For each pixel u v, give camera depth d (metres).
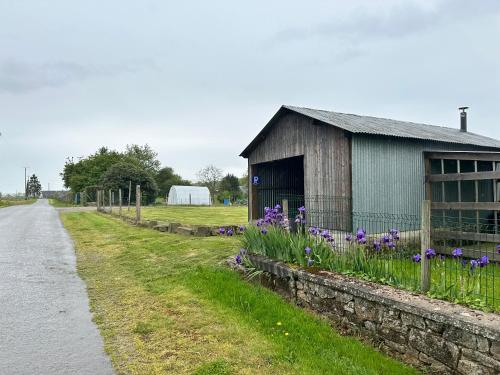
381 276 5.29
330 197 11.37
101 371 3.93
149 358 4.21
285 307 5.74
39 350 4.46
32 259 10.25
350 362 4.11
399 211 11.34
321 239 6.61
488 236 9.15
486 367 3.46
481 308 4.04
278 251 6.85
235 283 6.91
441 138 12.30
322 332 4.91
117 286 7.27
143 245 11.80
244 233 8.03
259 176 16.36
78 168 68.44
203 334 4.84
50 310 5.93
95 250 11.60
